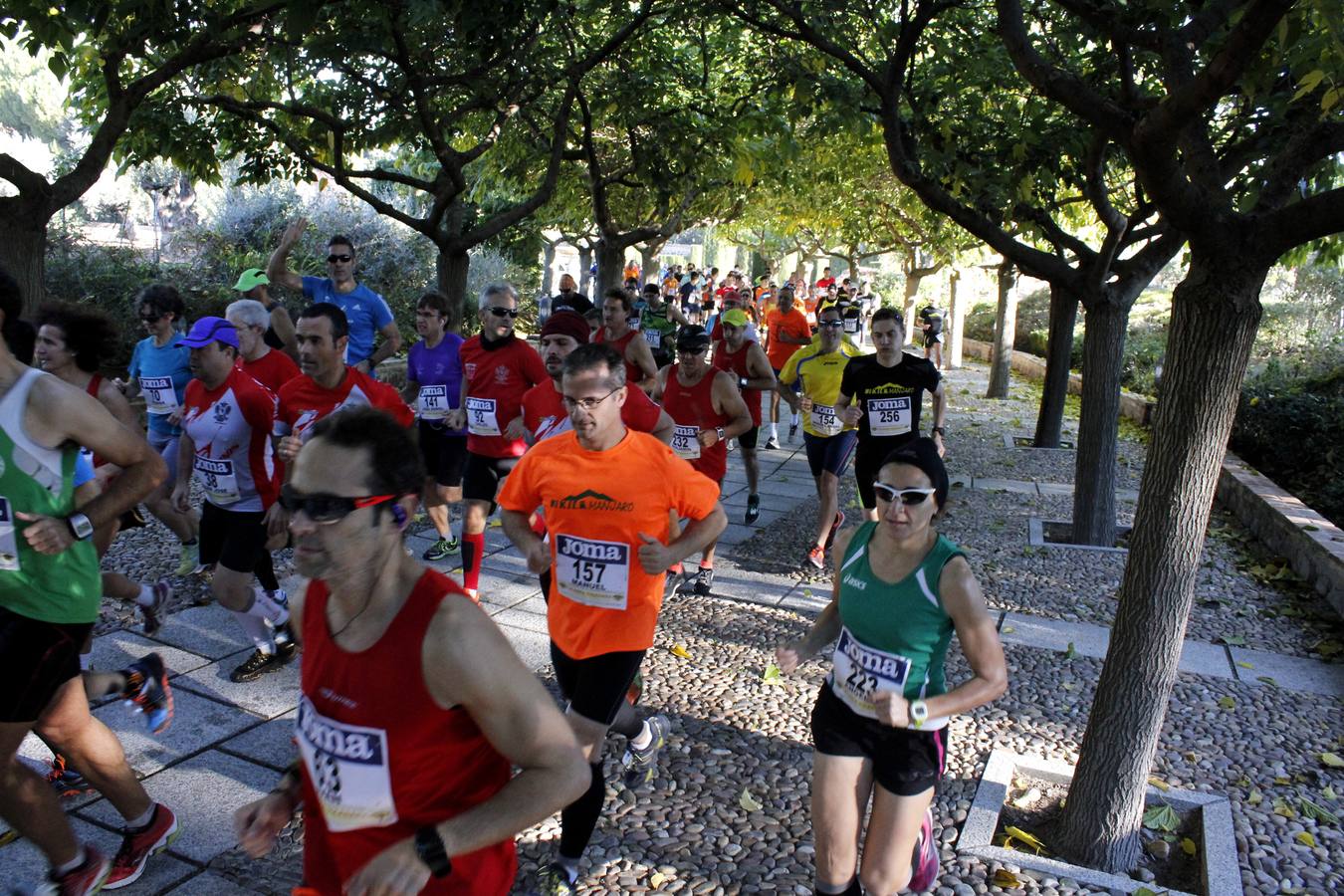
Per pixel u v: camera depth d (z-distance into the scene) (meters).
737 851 3.65
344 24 8.37
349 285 7.47
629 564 3.31
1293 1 2.86
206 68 9.23
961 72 8.38
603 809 3.90
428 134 8.98
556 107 12.71
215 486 4.52
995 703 5.07
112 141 6.92
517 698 1.67
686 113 11.97
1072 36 7.64
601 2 10.16
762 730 4.64
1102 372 8.08
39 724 2.93
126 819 3.21
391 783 1.74
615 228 14.77
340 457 1.66
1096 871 3.58
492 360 5.77
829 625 3.14
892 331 6.29
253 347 5.52
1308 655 5.95
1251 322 3.46
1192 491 3.55
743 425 6.24
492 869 1.87
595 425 3.27
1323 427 11.22
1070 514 9.34
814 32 7.98
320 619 1.77
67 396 2.71
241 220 17.36
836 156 15.07
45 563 2.74
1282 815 4.06
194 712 4.52
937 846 3.73
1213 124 7.77
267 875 3.36
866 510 6.65
